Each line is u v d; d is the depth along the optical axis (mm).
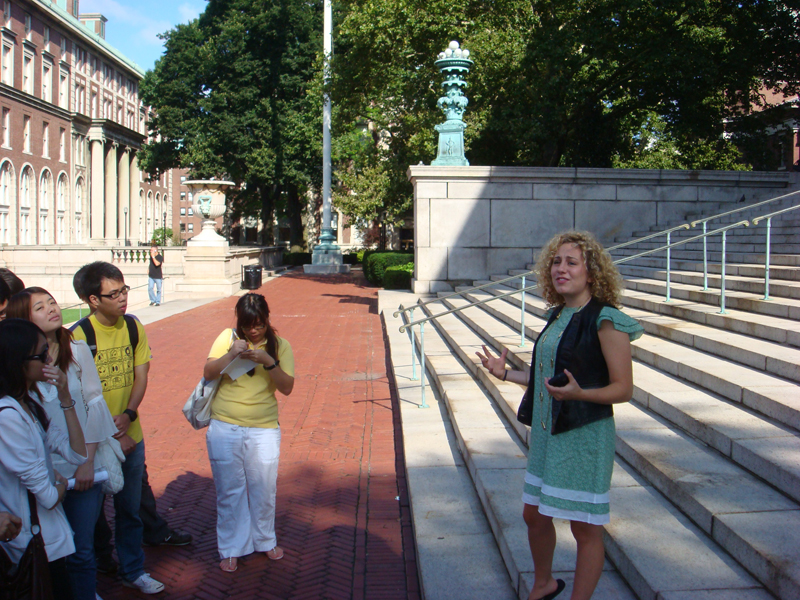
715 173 14484
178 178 88062
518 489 4188
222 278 21094
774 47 18375
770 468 3359
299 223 42531
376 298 20062
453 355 8781
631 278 9617
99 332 3576
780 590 2602
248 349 3768
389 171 24672
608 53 17984
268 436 3959
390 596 3654
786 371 4496
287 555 4141
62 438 2859
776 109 19453
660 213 14648
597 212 14672
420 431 5949
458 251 14805
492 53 16656
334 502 4949
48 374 2732
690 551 3049
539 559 2928
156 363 10227
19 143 46625
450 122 15180
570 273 2734
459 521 4148
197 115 35469
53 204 51031
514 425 5340
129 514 3666
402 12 16781
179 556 4172
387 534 4422
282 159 34719
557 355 2695
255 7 33969
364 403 7809
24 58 47719
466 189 14703
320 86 22328
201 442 6449
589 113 20250
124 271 25047
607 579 3148
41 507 2752
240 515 3988
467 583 3408
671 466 3678
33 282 26406
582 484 2613
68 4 60062
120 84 64000
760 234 9805
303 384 8828
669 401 4484
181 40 34688
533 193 14680
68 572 3080
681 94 18656
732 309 6543
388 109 21109
